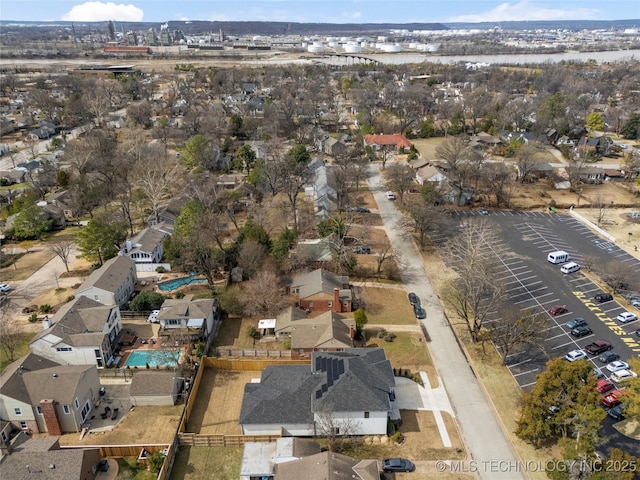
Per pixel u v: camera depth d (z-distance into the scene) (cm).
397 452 4634
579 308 7031
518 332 6084
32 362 5216
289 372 5219
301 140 15838
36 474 3916
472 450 4669
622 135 16612
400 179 10988
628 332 6456
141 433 4844
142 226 9888
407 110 19000
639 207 10844
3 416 4762
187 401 5053
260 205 10462
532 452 4625
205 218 8188
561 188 11981
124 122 17875
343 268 7925
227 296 6825
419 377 5656
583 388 4328
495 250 8862
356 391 4834
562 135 15988
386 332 6469
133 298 7100
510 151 14600
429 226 9038
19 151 15338
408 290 7612
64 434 4828
